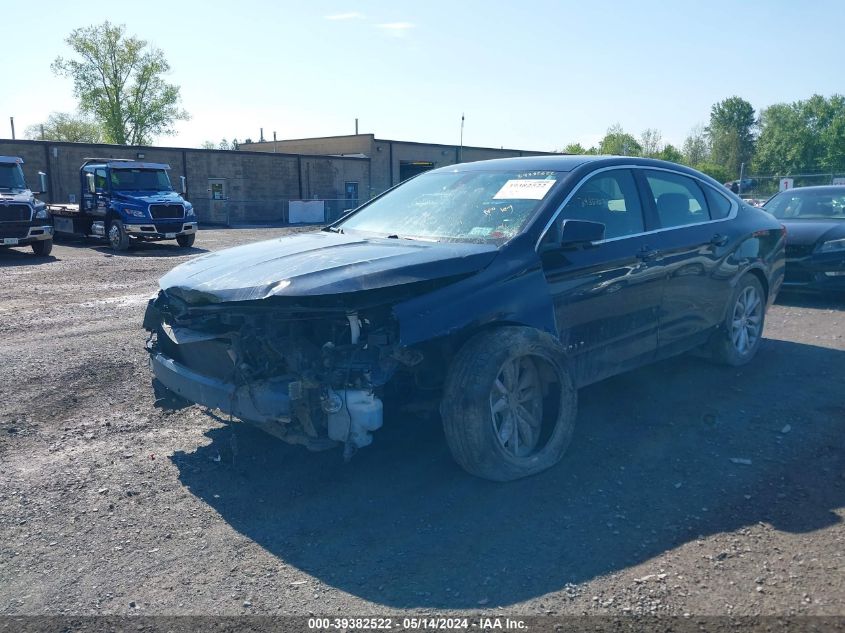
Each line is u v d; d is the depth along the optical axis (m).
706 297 5.55
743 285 6.01
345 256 3.92
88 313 9.19
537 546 3.29
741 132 98.44
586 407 5.17
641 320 4.91
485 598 2.90
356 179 45.75
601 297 4.55
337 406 3.49
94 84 60.94
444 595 2.93
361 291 3.49
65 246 21.69
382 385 3.55
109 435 4.79
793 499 3.72
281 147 54.75
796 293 10.23
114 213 20.25
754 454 4.30
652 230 5.06
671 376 5.91
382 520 3.57
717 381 5.76
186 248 21.25
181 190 23.38
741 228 5.97
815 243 9.02
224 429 4.89
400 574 3.09
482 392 3.70
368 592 2.97
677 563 3.13
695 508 3.64
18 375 6.12
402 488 3.92
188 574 3.13
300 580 3.07
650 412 5.05
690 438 4.56
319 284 3.49
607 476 4.02
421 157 49.34
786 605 2.82
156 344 4.64
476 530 3.45
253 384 3.68
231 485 4.01
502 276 3.99
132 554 3.30
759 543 3.28
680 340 5.36
